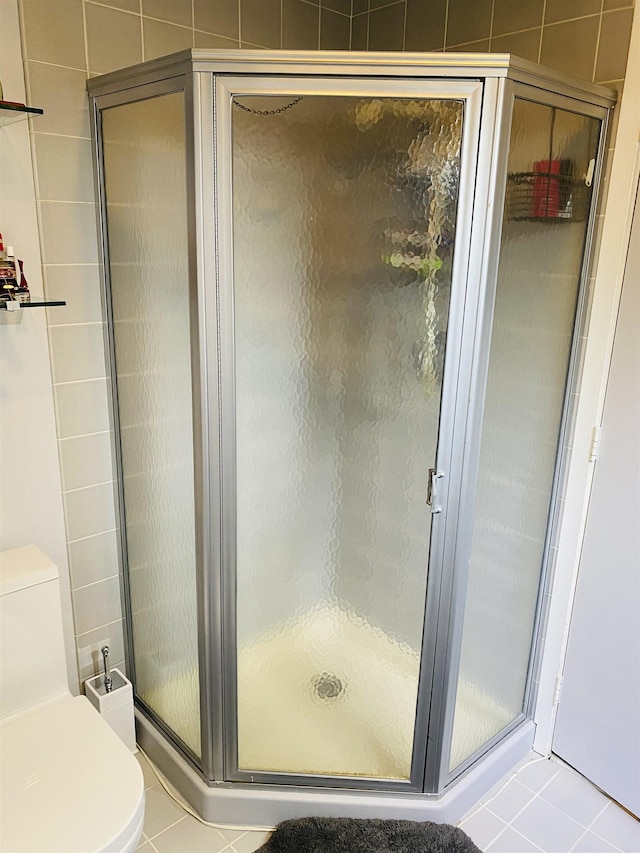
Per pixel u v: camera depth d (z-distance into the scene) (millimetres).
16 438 1610
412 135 1290
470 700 1729
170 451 1578
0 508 1626
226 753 1668
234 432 1468
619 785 1789
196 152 1271
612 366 1615
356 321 1499
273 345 1488
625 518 1658
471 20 1694
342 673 1728
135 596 1878
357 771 1696
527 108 1290
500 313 1425
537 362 1579
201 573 1532
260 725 1722
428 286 1381
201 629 1579
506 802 1793
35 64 1441
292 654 1725
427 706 1609
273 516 1615
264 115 1293
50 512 1713
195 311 1365
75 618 1836
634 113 1455
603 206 1551
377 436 1560
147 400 1615
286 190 1372
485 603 1670
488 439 1507
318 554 1684
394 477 1558
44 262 1556
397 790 1681
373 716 1717
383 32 1911
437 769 1653
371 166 1346
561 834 1698
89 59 1511
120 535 1852
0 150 1435
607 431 1654
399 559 1593
